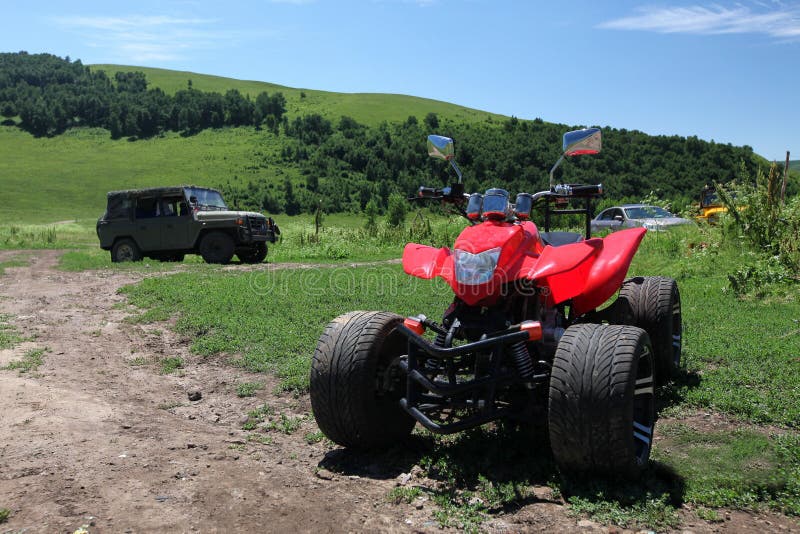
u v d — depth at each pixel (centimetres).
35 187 16600
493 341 358
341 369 389
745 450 398
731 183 1219
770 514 323
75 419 464
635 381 331
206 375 612
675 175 10462
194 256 2127
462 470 375
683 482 355
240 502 335
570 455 339
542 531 306
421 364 415
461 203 474
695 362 597
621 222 1884
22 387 546
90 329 828
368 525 314
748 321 764
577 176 10581
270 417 493
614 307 546
